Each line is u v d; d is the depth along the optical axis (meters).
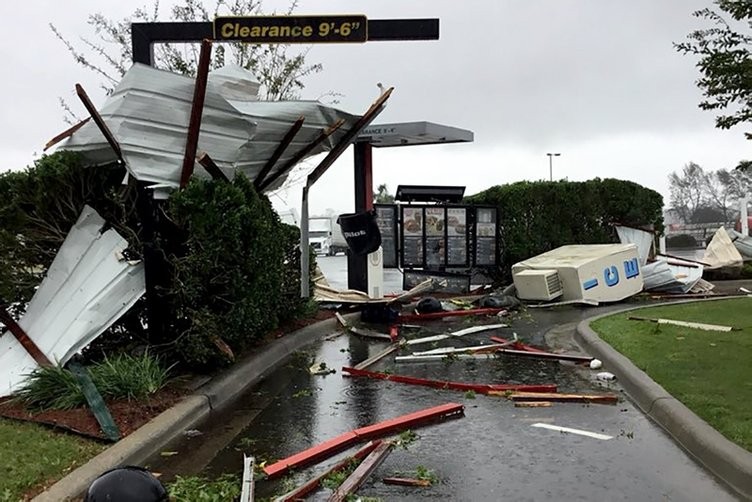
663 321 10.59
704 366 7.19
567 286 13.96
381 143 14.37
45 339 7.04
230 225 7.10
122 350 7.49
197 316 7.14
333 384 7.87
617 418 6.12
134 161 7.13
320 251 41.81
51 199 7.43
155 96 7.12
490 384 7.50
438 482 4.69
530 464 5.00
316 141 8.73
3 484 4.44
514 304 13.91
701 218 76.12
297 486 4.66
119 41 14.09
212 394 6.96
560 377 7.86
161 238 7.50
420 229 16.95
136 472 3.26
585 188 18.27
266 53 14.35
